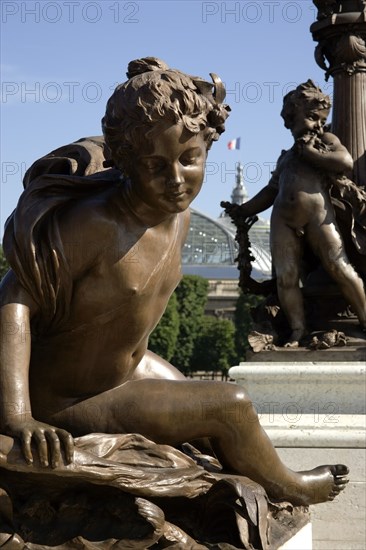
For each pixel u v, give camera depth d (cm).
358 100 928
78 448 308
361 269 886
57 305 323
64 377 341
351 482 770
